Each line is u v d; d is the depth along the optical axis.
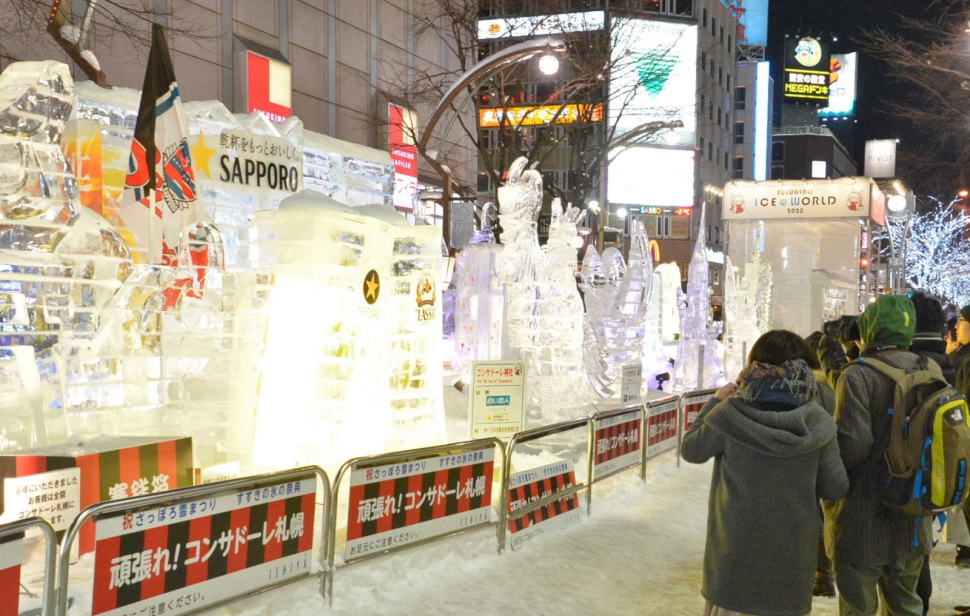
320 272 6.70
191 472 5.34
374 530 5.07
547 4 27.36
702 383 14.94
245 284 6.70
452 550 5.79
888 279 29.58
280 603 4.57
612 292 12.02
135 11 16.05
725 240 21.20
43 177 5.48
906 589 4.38
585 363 11.86
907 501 4.07
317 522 5.97
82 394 5.66
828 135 106.06
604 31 26.03
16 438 5.08
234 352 6.56
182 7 18.69
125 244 6.41
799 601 3.77
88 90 9.33
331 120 24.06
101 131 8.41
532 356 9.85
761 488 3.78
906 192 30.20
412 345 7.75
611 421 7.91
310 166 14.02
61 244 5.59
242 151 9.83
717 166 78.38
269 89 20.89
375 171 15.97
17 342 5.27
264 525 4.29
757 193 20.77
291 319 6.67
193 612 3.91
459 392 11.25
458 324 11.88
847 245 20.30
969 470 4.01
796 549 3.76
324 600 4.76
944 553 7.15
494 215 21.84
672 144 56.00
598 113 28.97
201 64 19.34
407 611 4.88
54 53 15.80
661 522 7.49
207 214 9.35
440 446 5.53
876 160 58.47
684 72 54.53
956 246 52.12
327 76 23.89
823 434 3.73
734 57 83.56
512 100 27.88
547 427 6.65
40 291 5.45
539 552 6.30
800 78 121.00
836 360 6.18
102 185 8.46
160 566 3.76
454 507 5.68
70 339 5.63
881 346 4.39
